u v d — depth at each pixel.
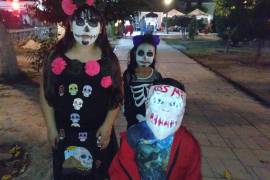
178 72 13.45
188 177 2.16
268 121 7.07
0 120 6.23
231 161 4.94
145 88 3.38
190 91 9.82
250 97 9.30
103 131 2.88
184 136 2.16
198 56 19.28
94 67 2.70
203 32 49.34
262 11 17.16
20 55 15.38
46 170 4.32
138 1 8.42
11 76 9.79
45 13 8.27
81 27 2.66
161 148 2.13
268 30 16.91
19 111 6.85
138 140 2.16
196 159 2.17
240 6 18.06
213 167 4.69
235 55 20.02
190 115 7.27
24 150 4.91
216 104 8.36
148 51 3.36
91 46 2.78
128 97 3.48
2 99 7.77
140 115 3.44
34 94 8.38
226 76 12.27
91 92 2.76
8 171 4.27
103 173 2.97
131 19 8.70
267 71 13.72
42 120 6.31
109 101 2.86
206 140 5.78
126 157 2.20
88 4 2.74
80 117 2.79
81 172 2.91
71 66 2.73
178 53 21.23
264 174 4.56
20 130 5.73
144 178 2.17
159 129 2.08
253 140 5.89
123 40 30.69
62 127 2.86
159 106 2.07
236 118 7.21
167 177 2.16
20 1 23.16
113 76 2.80
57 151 2.91
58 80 2.75
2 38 9.63
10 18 22.20
